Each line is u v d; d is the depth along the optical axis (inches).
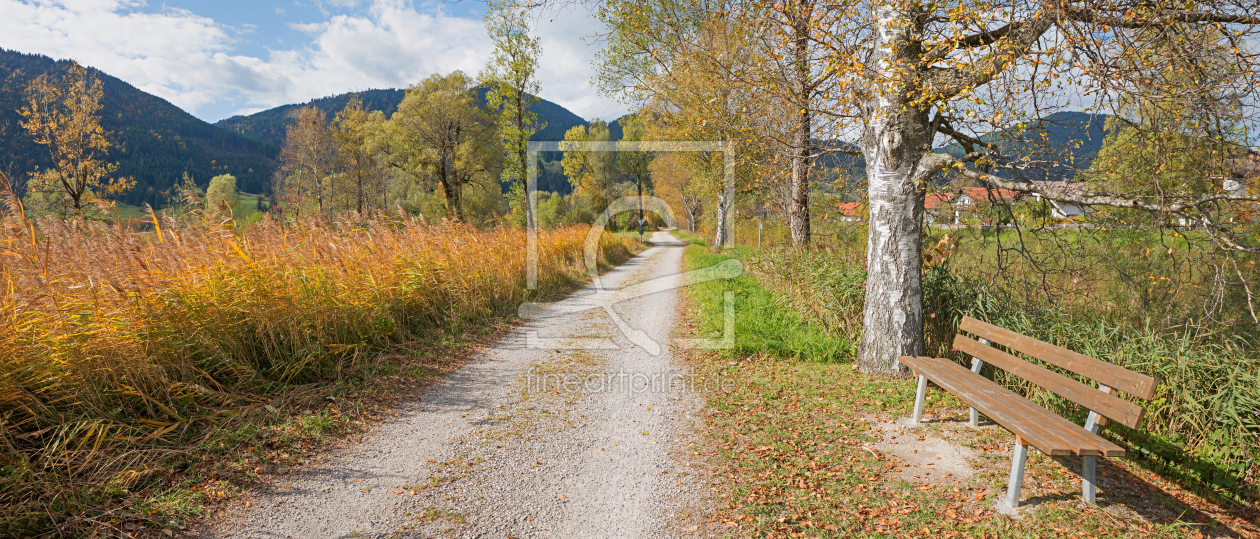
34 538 103.8
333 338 228.7
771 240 625.3
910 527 117.1
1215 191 202.1
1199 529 118.3
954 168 212.4
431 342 277.7
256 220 295.6
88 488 118.6
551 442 166.4
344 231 318.7
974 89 188.2
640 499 131.8
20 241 178.2
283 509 123.3
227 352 187.6
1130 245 288.7
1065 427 125.9
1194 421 161.5
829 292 302.7
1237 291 238.1
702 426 178.9
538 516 123.9
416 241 351.3
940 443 161.8
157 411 156.6
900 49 212.1
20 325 145.6
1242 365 169.9
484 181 1424.7
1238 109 189.2
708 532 116.6
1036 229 263.0
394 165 1414.9
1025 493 131.0
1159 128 199.2
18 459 122.1
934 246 277.4
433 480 140.3
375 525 118.4
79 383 146.1
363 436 167.6
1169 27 183.0
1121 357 190.4
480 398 206.8
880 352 227.1
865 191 327.3
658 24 416.5
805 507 126.4
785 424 179.2
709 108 348.2
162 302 177.8
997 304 243.4
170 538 109.1
